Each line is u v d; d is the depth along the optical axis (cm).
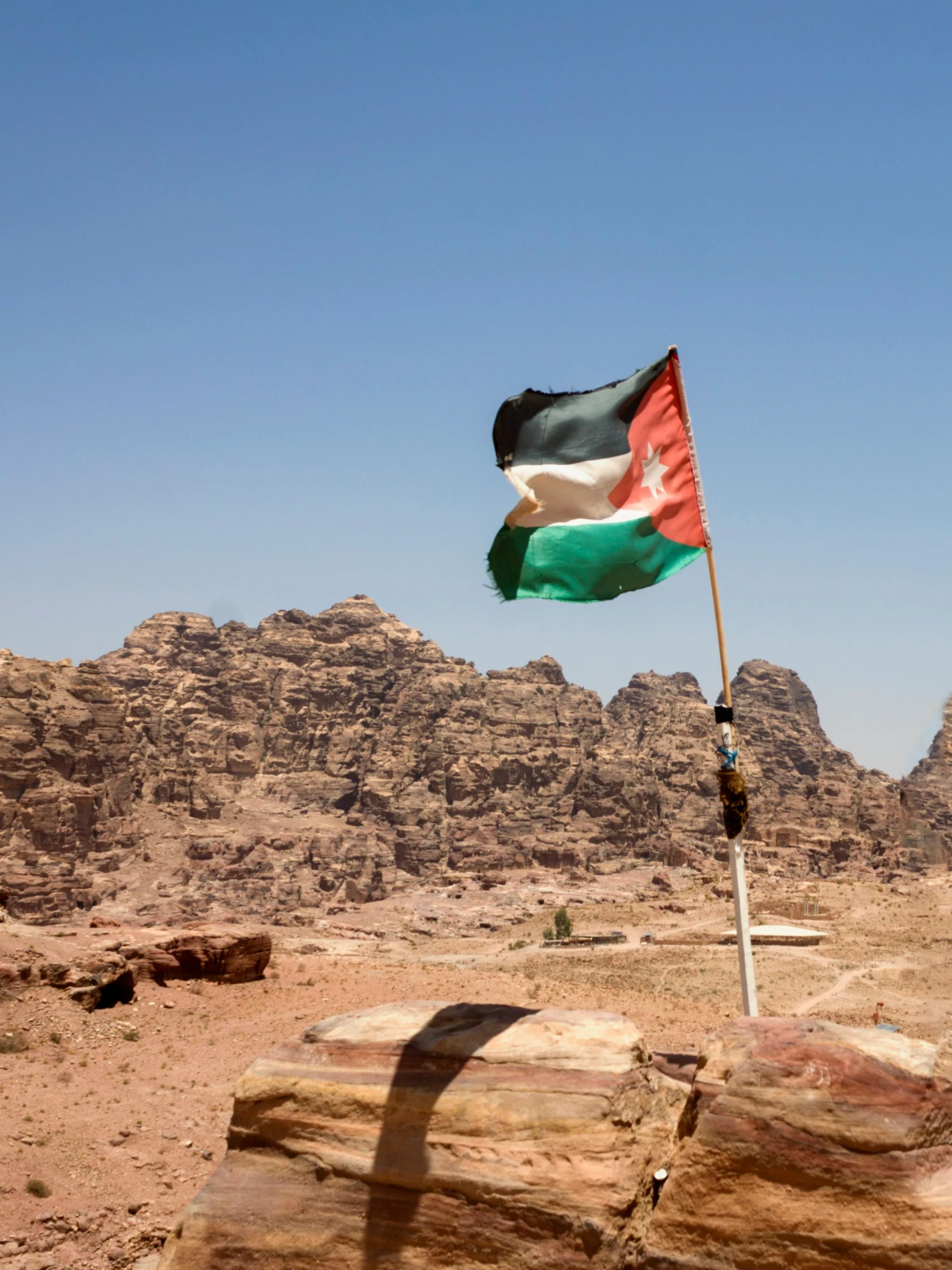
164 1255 1196
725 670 1459
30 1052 3434
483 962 14875
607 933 17225
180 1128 2859
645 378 1500
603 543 1451
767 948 13588
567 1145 1107
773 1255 984
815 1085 1035
